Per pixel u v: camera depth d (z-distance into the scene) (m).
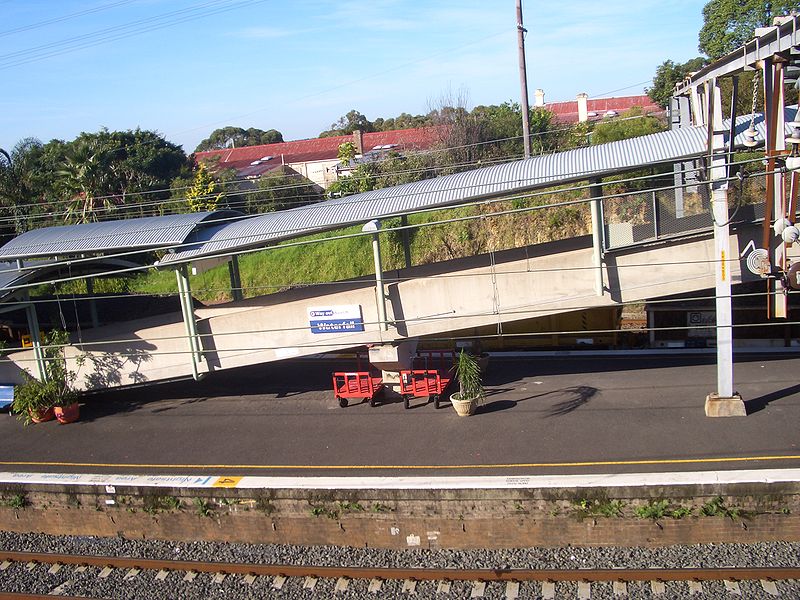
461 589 10.09
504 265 14.79
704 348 17.89
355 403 16.12
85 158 32.28
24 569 11.54
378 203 14.56
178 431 15.30
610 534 10.93
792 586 9.45
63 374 16.75
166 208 31.48
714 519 10.65
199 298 29.64
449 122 34.25
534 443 12.72
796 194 11.70
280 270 28.78
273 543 12.03
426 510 11.34
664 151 13.00
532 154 31.80
